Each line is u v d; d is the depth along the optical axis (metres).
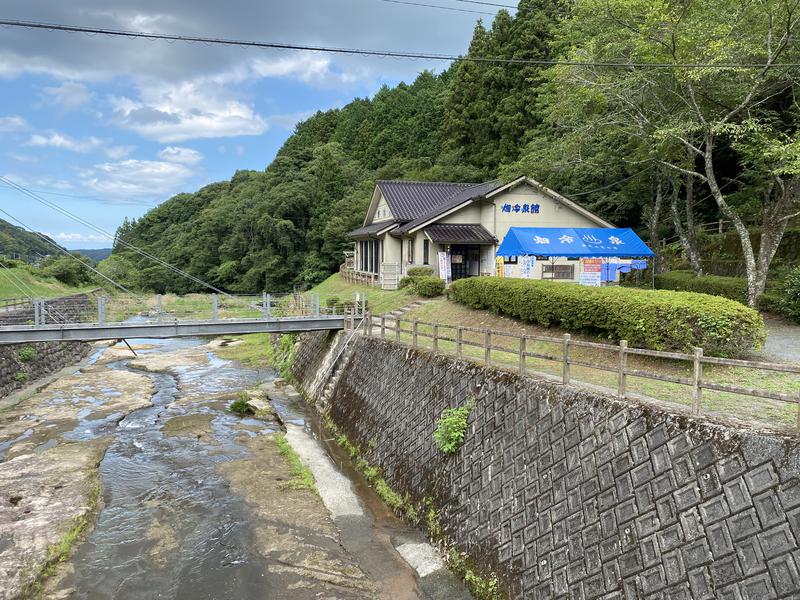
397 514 10.52
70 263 45.41
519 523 7.80
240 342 34.06
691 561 5.55
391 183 31.34
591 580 6.49
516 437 8.53
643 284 20.25
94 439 14.60
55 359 24.22
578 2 18.59
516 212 25.22
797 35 13.49
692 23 14.09
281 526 9.90
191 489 11.52
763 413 7.10
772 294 14.36
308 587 8.09
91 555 8.97
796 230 18.75
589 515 6.82
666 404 7.00
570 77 17.95
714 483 5.60
